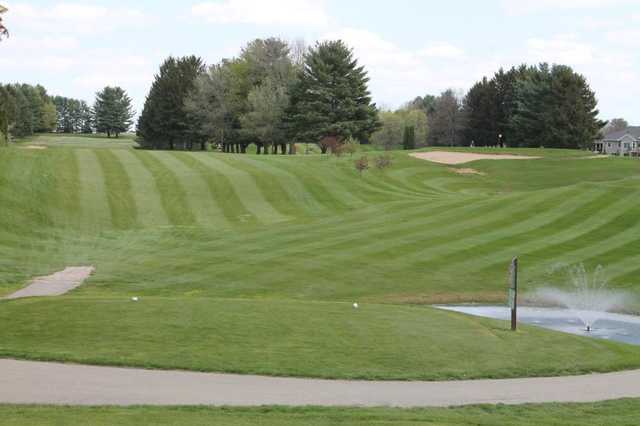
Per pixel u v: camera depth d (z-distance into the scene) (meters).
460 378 13.43
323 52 84.62
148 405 10.77
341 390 12.23
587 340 17.23
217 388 12.05
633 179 48.00
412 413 10.69
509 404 11.64
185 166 53.84
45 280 25.39
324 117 82.75
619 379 13.69
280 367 13.48
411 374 13.48
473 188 58.91
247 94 97.69
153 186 46.28
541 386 13.01
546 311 23.20
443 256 29.56
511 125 106.25
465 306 23.73
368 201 46.62
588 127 98.50
